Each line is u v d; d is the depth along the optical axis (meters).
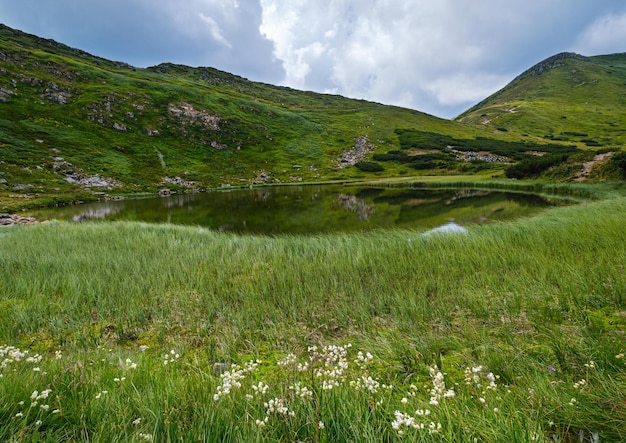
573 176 43.19
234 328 6.12
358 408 2.78
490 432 2.40
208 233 17.69
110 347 5.66
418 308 6.25
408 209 32.50
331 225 25.86
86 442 2.50
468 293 6.70
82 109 84.06
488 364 4.01
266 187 71.62
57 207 40.59
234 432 2.52
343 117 144.75
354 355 4.88
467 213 27.94
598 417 2.63
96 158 67.94
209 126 105.62
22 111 72.88
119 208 39.22
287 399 3.01
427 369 4.20
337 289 7.85
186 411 2.82
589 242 9.66
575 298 5.79
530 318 5.46
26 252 12.09
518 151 103.81
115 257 11.12
